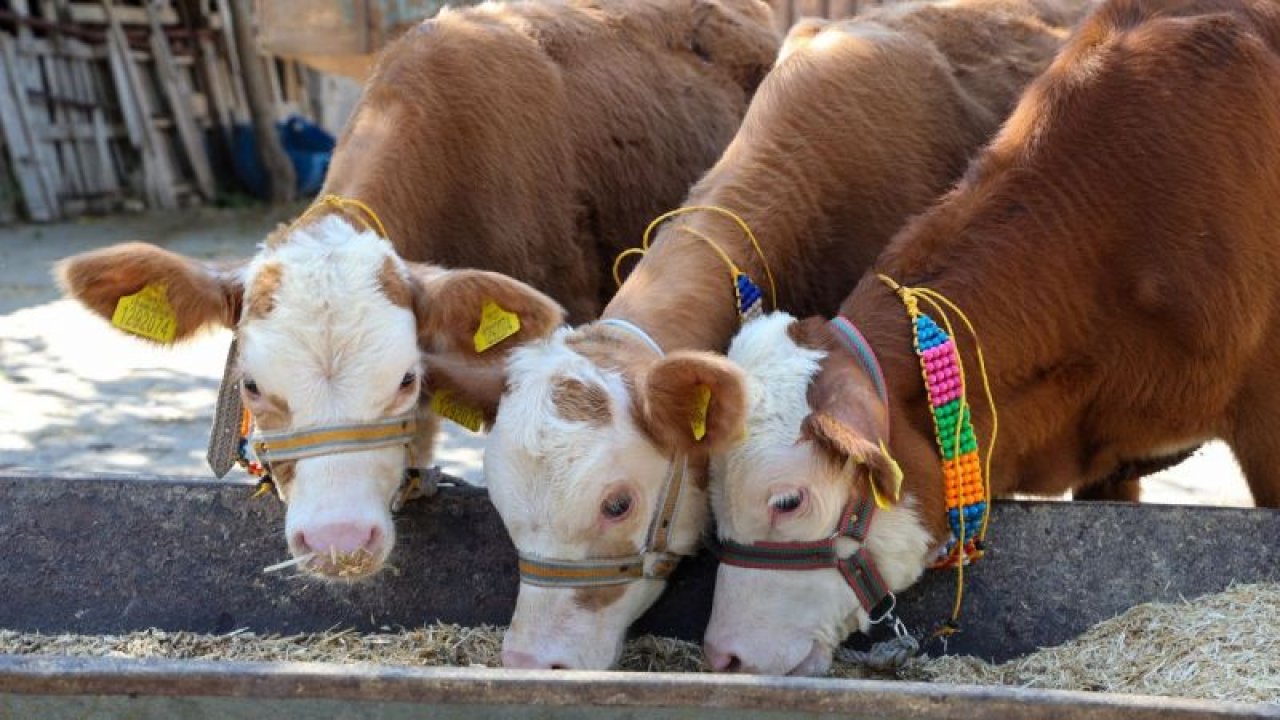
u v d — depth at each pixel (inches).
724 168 160.6
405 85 176.9
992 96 189.8
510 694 96.9
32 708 99.2
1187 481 234.2
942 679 134.6
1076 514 138.4
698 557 140.8
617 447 125.0
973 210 144.0
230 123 565.6
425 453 156.9
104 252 136.5
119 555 148.8
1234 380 149.0
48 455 245.0
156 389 288.8
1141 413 148.5
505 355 132.9
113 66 528.7
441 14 194.1
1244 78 148.9
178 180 549.3
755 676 97.4
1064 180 144.8
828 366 130.6
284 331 132.1
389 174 167.9
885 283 139.7
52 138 512.4
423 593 147.2
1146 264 143.5
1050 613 138.8
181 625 148.6
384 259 139.4
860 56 171.9
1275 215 148.3
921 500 132.0
